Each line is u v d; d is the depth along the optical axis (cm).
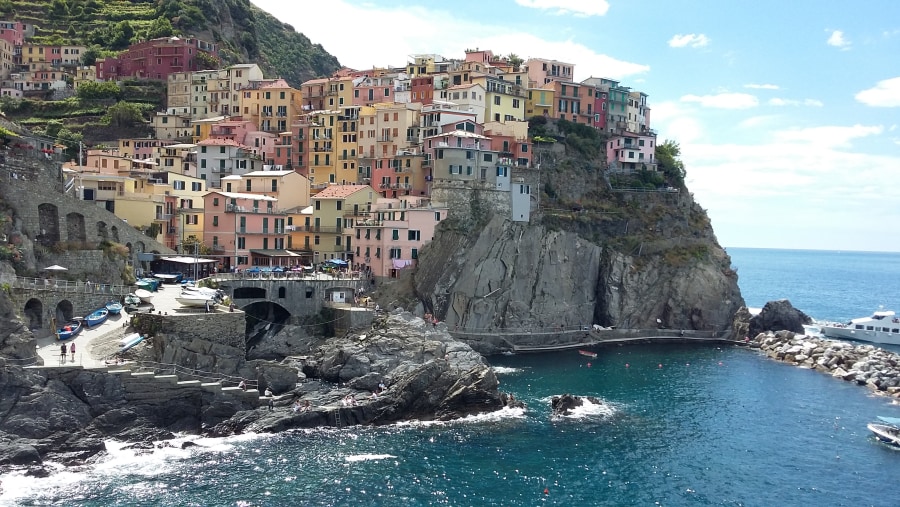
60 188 11900
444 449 8762
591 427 9819
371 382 10100
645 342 16125
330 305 12744
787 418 10581
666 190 18475
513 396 10750
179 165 17562
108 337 9419
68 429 7925
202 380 9194
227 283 12231
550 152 17700
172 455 8088
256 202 14925
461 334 14250
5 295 8406
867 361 13312
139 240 12769
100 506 6906
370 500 7400
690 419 10381
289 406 9431
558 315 15600
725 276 17525
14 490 7069
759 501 7844
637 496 7850
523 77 19562
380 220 14625
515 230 15275
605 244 16762
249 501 7200
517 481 8031
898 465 8881
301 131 18875
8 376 7838
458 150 15238
